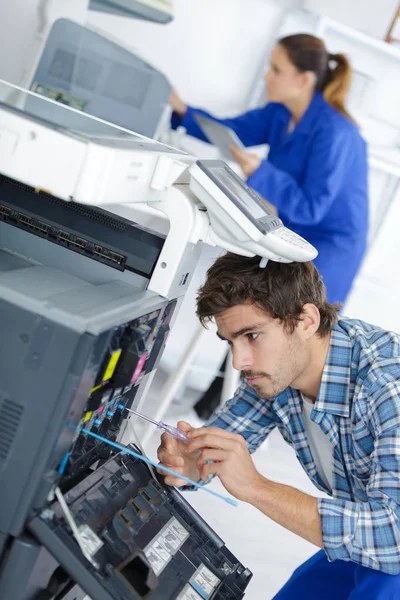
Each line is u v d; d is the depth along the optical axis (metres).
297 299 1.21
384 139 3.41
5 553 0.95
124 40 3.40
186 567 1.13
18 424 0.93
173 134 3.06
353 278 2.83
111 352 1.00
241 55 3.40
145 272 1.21
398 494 1.12
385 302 3.77
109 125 1.27
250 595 2.07
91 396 1.03
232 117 3.13
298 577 1.48
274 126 3.04
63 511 0.98
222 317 1.22
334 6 3.43
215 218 1.14
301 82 2.71
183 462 1.27
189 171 1.11
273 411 1.47
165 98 2.54
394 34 3.39
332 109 2.71
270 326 1.21
